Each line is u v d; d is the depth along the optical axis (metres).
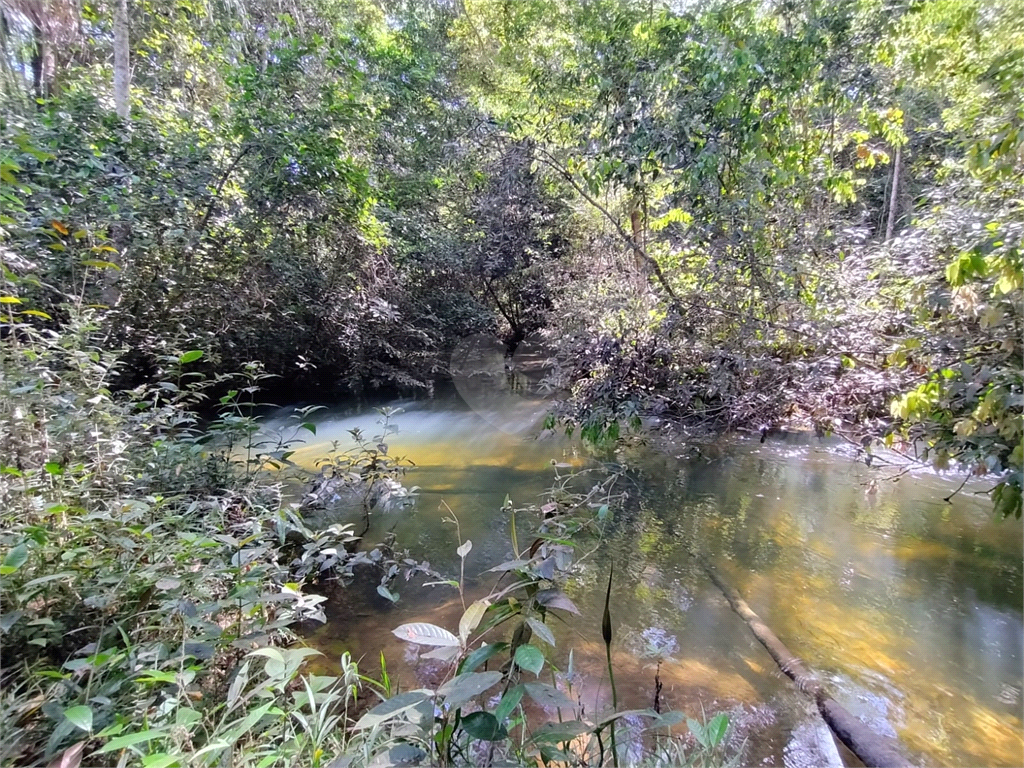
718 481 3.60
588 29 4.88
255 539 2.08
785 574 2.52
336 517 3.20
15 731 1.15
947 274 2.21
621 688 1.81
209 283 5.21
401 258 7.08
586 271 5.85
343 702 1.68
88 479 2.11
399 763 0.93
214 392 6.04
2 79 4.00
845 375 3.41
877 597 2.33
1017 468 2.04
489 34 7.85
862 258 4.02
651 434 4.27
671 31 3.82
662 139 3.56
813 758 1.54
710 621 2.21
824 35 3.67
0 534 1.56
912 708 1.72
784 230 3.93
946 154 4.98
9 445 1.95
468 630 1.06
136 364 4.66
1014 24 3.03
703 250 3.92
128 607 1.62
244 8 6.30
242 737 1.34
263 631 1.70
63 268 3.44
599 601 2.36
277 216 5.33
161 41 6.03
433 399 6.83
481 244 7.14
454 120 6.95
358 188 5.65
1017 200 2.65
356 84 5.99
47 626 1.42
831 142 4.14
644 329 3.96
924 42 3.64
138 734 0.91
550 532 2.27
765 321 3.68
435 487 3.69
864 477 3.54
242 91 5.51
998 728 1.64
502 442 4.80
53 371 2.40
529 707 1.67
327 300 6.33
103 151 4.09
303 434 5.14
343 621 2.22
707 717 1.67
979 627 2.12
